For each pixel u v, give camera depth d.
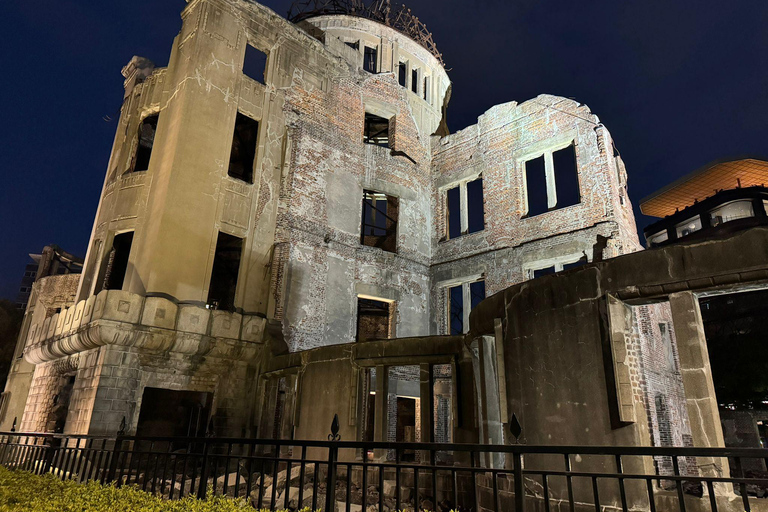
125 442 12.42
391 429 17.48
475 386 10.20
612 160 17.20
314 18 24.73
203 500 4.86
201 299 14.83
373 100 21.56
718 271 6.28
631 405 6.56
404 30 26.20
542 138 19.00
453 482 3.68
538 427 7.79
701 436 6.07
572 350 7.48
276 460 4.54
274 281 16.47
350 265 18.70
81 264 30.16
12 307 38.56
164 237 14.40
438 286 20.97
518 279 18.19
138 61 19.00
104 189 17.44
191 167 15.43
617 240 16.08
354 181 19.81
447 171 22.20
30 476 6.07
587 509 6.78
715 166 30.72
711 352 25.91
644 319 13.97
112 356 12.77
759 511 5.55
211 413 14.45
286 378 14.00
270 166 17.56
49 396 15.52
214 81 16.66
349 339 17.88
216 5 17.34
